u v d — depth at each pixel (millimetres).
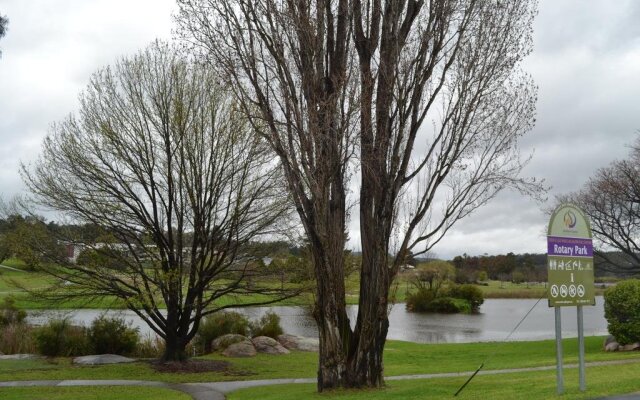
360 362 13891
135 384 17938
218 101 21031
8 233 20672
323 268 13906
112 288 20688
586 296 10586
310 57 13742
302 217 14031
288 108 13844
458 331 44781
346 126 13602
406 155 14047
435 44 13961
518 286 97812
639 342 21969
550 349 25516
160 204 21703
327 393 13422
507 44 15375
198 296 22078
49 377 19047
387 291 14016
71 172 20828
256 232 21812
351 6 13992
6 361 22672
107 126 20641
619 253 39812
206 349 27016
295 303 22828
